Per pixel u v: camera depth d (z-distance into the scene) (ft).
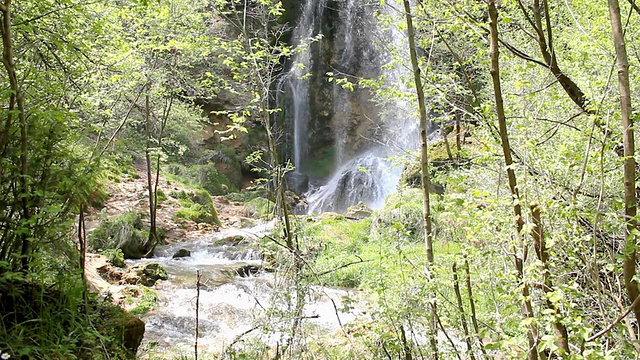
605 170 8.89
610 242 9.32
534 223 8.34
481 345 10.43
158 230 40.78
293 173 75.31
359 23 73.92
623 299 9.05
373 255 30.37
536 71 13.71
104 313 12.92
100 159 12.57
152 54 30.94
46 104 12.73
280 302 13.75
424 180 10.97
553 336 7.61
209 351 19.27
